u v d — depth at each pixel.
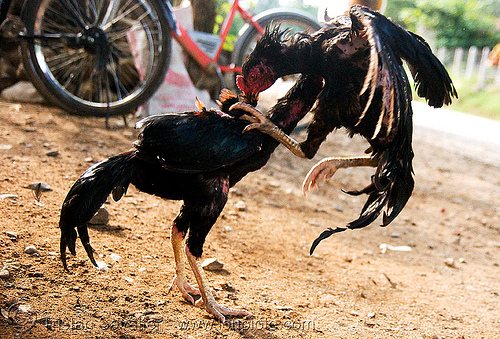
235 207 3.53
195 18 5.16
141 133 2.62
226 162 2.62
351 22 2.65
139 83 4.38
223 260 3.06
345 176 4.41
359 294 3.04
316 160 4.49
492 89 12.89
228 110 2.69
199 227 2.66
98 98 4.21
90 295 2.65
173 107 4.26
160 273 2.86
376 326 2.81
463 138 7.05
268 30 2.71
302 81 2.74
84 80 4.30
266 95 6.14
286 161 4.36
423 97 2.75
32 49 3.77
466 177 5.17
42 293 2.62
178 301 2.74
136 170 2.65
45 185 3.19
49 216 3.00
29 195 3.11
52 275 2.70
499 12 19.31
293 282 3.02
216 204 2.65
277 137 2.68
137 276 2.80
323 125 2.71
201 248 2.68
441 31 16.33
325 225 3.61
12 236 2.82
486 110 11.32
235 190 3.71
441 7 16.41
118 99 4.13
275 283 2.98
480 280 3.35
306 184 2.77
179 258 2.75
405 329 2.82
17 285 2.62
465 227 3.96
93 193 2.60
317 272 3.14
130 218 3.16
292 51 2.69
